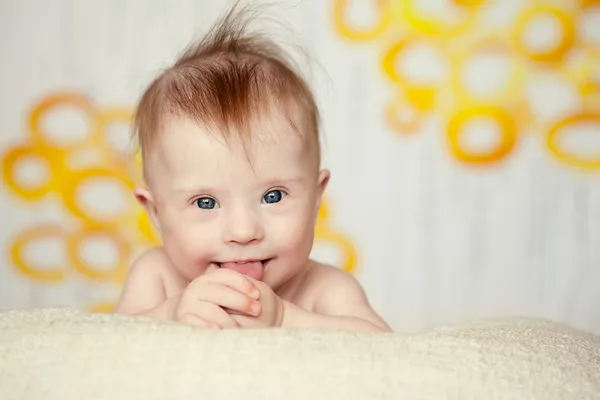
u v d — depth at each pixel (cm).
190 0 272
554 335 114
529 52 274
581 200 272
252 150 138
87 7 274
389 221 273
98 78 273
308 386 91
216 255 139
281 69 153
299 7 270
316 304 156
